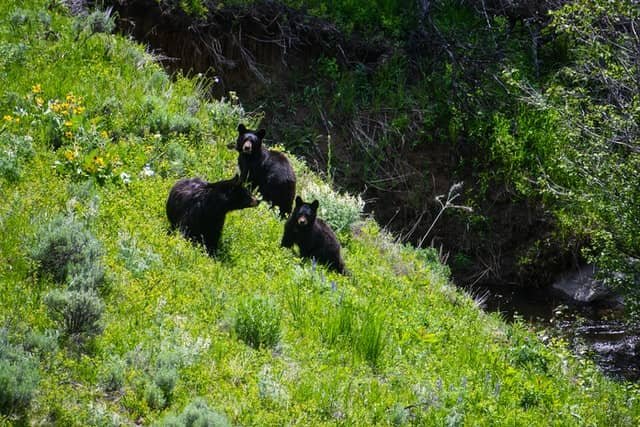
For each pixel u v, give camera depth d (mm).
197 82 67688
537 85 71625
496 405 32656
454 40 74312
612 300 62719
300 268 38625
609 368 52969
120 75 54312
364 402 29125
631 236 50562
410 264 49750
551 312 62500
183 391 26016
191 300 31891
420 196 69250
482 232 68750
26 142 40875
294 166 55250
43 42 54656
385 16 76188
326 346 32875
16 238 31484
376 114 71875
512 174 69250
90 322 26953
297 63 72938
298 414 26625
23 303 27625
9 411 22328
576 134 53625
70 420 23000
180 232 37312
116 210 37469
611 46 58469
